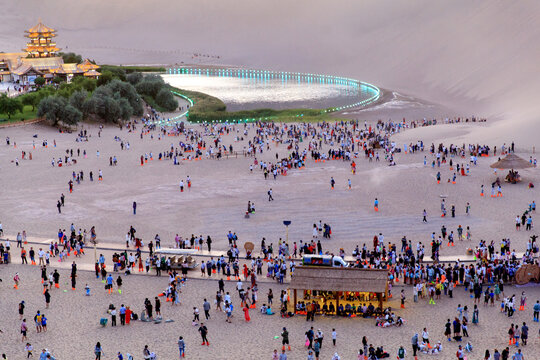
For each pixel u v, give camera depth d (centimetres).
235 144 14362
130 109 18750
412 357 4700
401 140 14062
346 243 7681
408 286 6291
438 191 9725
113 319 5353
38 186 10506
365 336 4966
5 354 4797
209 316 5538
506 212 8638
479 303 5797
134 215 8900
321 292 5928
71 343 5009
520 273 6188
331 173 11119
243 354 4806
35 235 8044
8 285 6309
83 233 8106
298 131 15400
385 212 8838
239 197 9762
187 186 10438
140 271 6769
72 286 6219
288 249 7256
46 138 15288
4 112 17462
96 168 11875
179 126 17025
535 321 5344
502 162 10012
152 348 4925
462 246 7425
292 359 4700
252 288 5897
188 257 6825
